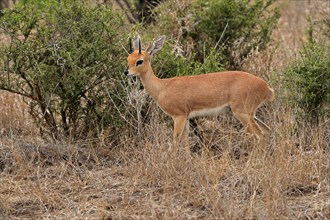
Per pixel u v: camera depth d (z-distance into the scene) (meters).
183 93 13.59
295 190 11.59
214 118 14.58
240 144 13.65
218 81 13.57
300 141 12.71
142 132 13.71
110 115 14.20
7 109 15.15
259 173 11.69
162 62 14.75
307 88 14.14
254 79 13.51
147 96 14.44
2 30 13.80
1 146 13.61
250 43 16.53
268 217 10.44
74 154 13.51
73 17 13.77
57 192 12.00
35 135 14.63
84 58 13.69
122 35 14.20
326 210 10.79
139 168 12.40
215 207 10.59
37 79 13.74
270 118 13.91
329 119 14.38
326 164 12.20
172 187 11.69
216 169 11.98
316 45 14.95
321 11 18.41
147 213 10.94
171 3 16.44
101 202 11.43
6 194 11.95
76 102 14.14
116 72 14.06
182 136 13.79
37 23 13.98
